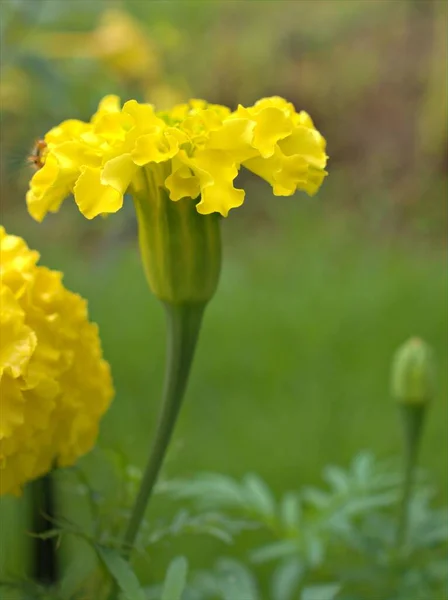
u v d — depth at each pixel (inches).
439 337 40.4
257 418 34.5
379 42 66.9
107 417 23.2
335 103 64.0
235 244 51.6
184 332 15.0
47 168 14.2
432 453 32.0
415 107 62.5
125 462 15.9
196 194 14.0
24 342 14.1
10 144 25.8
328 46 66.8
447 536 19.7
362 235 53.3
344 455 32.3
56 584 16.3
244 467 31.5
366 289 44.4
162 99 30.0
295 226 53.3
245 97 63.9
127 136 14.0
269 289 45.1
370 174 59.2
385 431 33.6
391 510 26.1
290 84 64.7
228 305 43.0
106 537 15.1
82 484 15.8
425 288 44.4
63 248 47.0
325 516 19.8
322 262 48.6
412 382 18.8
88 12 28.9
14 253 14.7
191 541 26.1
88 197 13.9
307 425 34.0
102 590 15.2
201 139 14.0
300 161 14.1
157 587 16.9
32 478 14.6
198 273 14.8
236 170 14.0
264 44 65.2
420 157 59.5
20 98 29.1
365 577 19.5
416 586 19.0
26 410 14.2
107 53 28.8
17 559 16.4
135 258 46.8
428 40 65.7
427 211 55.4
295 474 31.2
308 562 19.6
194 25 61.1
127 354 38.7
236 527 16.3
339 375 37.5
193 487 19.8
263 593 25.0
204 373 37.4
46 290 14.6
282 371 37.7
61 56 28.5
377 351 39.2
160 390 36.0
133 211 29.2
